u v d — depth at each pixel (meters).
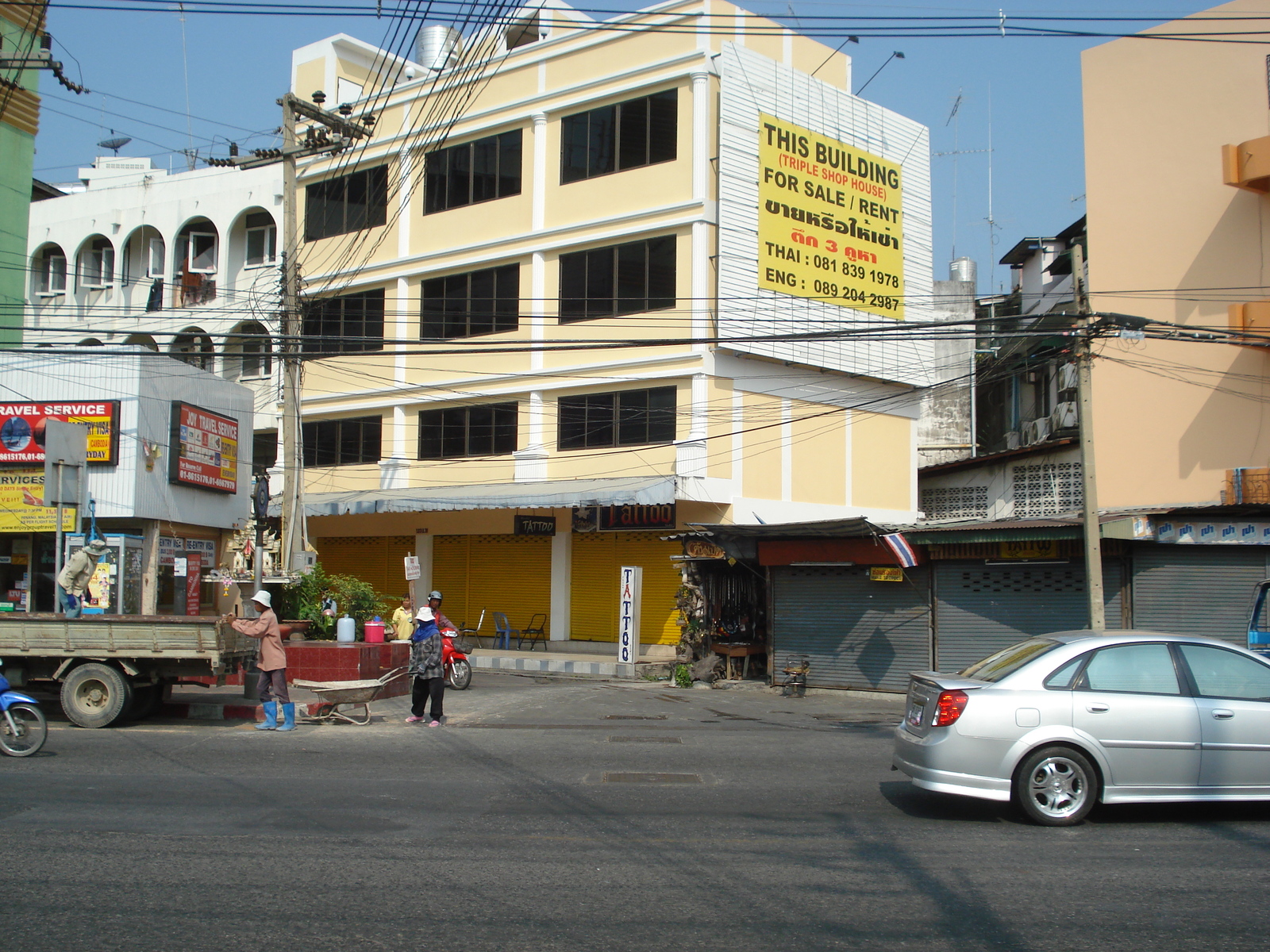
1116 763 7.94
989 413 33.03
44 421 18.23
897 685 18.31
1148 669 8.15
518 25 27.27
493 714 15.62
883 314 25.77
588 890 6.24
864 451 26.16
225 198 31.44
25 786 9.25
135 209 32.78
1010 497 26.52
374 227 28.70
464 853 7.07
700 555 20.20
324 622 18.47
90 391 18.44
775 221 23.69
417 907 5.91
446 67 28.48
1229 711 8.00
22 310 23.58
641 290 23.98
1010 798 7.93
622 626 22.33
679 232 23.52
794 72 24.30
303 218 30.09
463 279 26.98
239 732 13.01
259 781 9.64
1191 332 22.11
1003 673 8.31
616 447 24.17
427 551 28.19
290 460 18.94
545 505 22.25
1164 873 6.71
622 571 22.50
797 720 15.41
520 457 25.36
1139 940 5.45
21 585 18.39
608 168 24.75
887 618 18.59
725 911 5.88
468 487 25.42
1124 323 15.08
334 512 25.17
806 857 7.05
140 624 12.83
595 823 8.00
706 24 23.55
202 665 13.03
